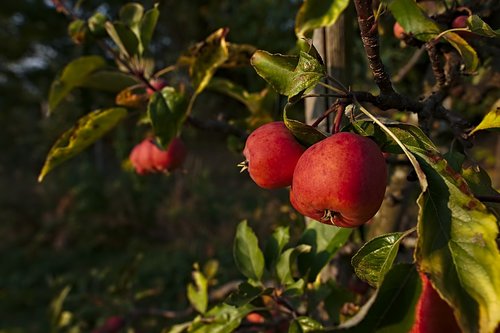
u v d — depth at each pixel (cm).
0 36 548
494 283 26
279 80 32
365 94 32
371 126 32
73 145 53
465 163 36
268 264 47
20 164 421
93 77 61
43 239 279
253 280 46
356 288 54
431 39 40
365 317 27
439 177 29
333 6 46
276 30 202
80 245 266
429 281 28
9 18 538
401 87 77
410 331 27
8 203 317
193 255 204
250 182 275
